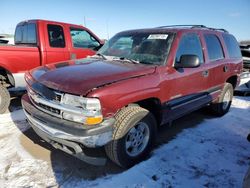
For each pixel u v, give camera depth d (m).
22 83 5.38
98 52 4.43
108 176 3.07
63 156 3.49
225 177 3.15
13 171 3.11
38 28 5.61
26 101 3.41
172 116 3.75
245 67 8.41
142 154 3.38
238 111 5.90
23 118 4.91
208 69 4.40
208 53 4.53
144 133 3.37
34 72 3.57
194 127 4.76
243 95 7.45
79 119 2.70
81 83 2.77
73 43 6.27
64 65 3.56
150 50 3.75
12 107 5.61
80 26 6.48
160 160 3.47
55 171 3.14
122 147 3.03
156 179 3.04
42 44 5.60
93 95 2.64
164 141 4.09
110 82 2.85
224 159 3.59
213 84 4.72
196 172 3.23
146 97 3.14
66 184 2.90
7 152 3.55
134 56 3.81
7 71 5.20
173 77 3.56
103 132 2.74
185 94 3.90
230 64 5.19
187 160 3.51
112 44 4.34
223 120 5.23
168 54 3.60
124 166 3.18
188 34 4.04
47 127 2.91
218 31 5.10
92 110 2.66
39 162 3.32
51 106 2.88
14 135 4.11
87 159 2.89
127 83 2.94
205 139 4.23
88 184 2.91
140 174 3.12
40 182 2.92
